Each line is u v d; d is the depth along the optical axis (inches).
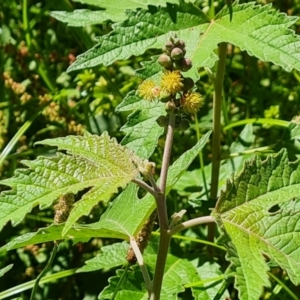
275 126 35.5
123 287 25.8
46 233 20.4
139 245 22.3
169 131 19.5
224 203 19.2
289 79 37.4
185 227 19.7
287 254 18.6
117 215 22.5
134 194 22.6
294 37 25.5
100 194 18.1
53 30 40.1
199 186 32.9
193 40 26.4
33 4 41.8
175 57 19.4
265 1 37.5
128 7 30.4
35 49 39.2
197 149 22.9
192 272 28.0
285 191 19.5
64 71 38.6
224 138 36.7
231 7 26.6
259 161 19.6
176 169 22.8
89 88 36.5
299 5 38.3
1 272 22.7
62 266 32.4
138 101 25.4
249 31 26.0
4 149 32.9
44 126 36.7
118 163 19.0
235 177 19.4
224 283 27.1
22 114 36.3
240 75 37.9
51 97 35.6
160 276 20.2
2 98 36.4
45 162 18.8
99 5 30.7
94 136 19.4
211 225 29.8
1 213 18.4
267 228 18.9
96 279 31.7
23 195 18.5
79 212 17.4
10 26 39.6
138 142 25.0
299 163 19.6
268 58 25.3
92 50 26.2
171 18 26.7
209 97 37.1
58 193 18.5
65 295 31.8
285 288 27.0
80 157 18.9
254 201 19.4
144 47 26.4
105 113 36.7
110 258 26.9
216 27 26.6
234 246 18.3
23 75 38.2
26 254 32.8
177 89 19.1
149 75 25.5
